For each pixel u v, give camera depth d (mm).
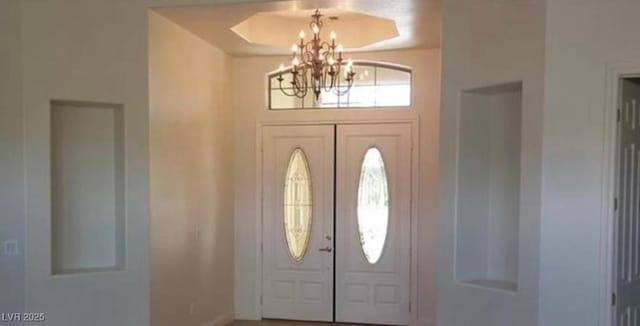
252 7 4309
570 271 3525
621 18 3424
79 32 4242
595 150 3475
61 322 4211
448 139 4109
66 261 4418
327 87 5988
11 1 4070
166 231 4688
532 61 3621
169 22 4703
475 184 4152
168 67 4703
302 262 6191
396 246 5969
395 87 6004
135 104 4355
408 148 5910
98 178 4492
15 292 4121
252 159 6258
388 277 5988
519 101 4047
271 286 6262
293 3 4203
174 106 4828
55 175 4359
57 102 4258
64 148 4402
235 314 6312
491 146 4195
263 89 6227
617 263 3553
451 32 4074
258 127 6242
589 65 3479
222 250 5980
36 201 4156
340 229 6094
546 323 3561
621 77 3459
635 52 3398
